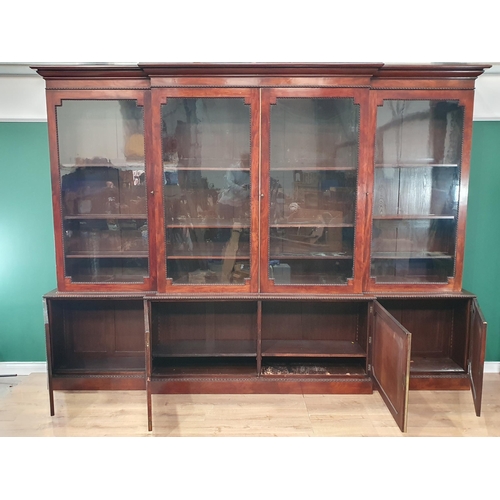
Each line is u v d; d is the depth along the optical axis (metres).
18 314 2.77
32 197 2.67
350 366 2.60
